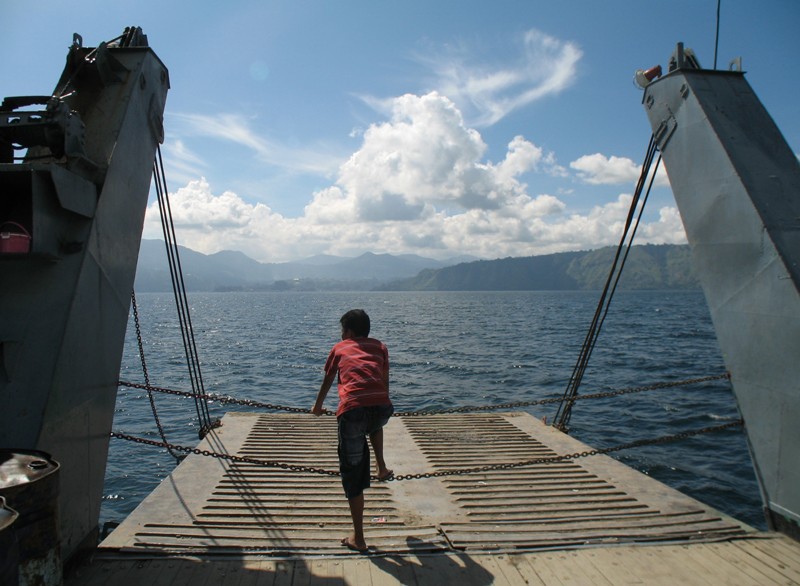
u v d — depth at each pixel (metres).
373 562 3.82
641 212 6.53
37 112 3.28
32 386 2.97
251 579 3.54
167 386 20.34
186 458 6.36
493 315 76.38
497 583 3.54
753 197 4.25
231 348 34.44
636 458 10.67
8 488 2.47
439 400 17.28
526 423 8.36
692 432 4.78
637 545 4.10
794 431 3.93
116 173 3.74
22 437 2.88
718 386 18.41
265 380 21.83
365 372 4.04
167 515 4.68
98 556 3.79
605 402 16.03
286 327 56.44
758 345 4.24
